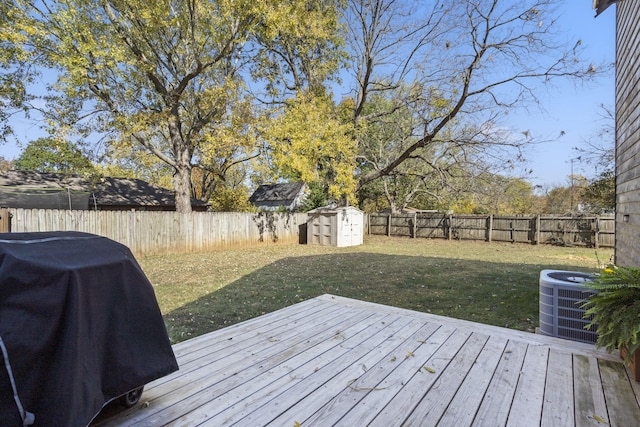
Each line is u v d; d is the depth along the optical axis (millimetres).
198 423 1572
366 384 1939
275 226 13344
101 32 9891
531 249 11445
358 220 13391
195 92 11953
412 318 3158
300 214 14344
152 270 7668
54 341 1220
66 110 10180
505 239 13406
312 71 15094
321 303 3688
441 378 2010
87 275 1361
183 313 4352
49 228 8086
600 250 11023
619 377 2014
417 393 1841
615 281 2021
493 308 4465
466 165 12195
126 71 10836
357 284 5984
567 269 7312
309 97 13031
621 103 4164
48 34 8664
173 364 1696
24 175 14508
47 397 1175
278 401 1763
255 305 4707
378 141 17438
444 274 6871
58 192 12469
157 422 1575
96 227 8906
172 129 11617
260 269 7734
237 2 9656
